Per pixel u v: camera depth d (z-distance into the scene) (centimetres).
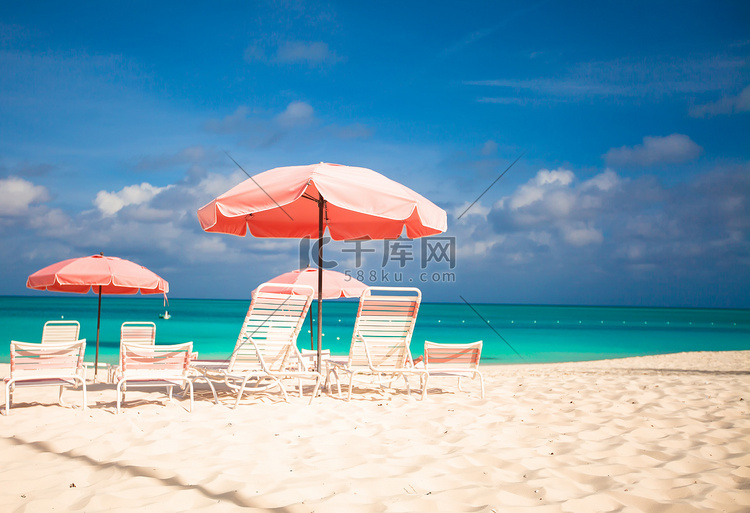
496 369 1103
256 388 566
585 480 290
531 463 316
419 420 434
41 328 2403
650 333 2928
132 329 708
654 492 272
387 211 477
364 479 284
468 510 246
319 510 242
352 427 412
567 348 1931
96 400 545
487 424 422
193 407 486
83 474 290
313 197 664
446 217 555
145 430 391
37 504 245
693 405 513
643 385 662
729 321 5178
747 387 641
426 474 294
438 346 558
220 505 246
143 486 270
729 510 249
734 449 353
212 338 2105
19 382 470
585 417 452
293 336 529
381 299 536
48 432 383
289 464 312
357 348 539
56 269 694
